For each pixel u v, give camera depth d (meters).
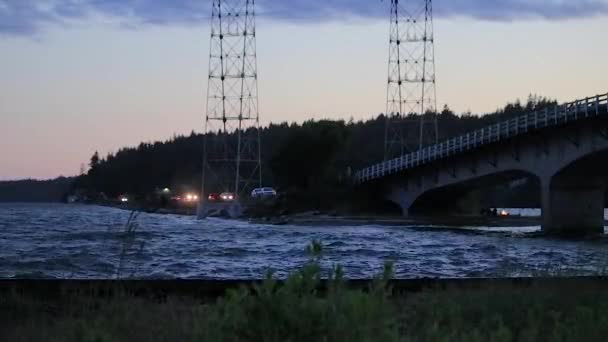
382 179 135.25
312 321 9.08
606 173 86.75
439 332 12.07
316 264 9.74
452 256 47.72
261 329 9.22
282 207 138.75
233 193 157.50
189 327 15.23
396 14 128.75
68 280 23.55
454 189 125.94
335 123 155.88
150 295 22.06
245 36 133.75
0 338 16.11
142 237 70.50
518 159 94.00
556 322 14.76
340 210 136.62
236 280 24.56
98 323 15.26
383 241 66.81
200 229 91.56
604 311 16.11
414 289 24.36
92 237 66.69
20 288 23.00
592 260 39.19
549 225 86.44
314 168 151.75
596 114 73.06
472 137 101.69
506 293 19.69
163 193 190.62
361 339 8.62
